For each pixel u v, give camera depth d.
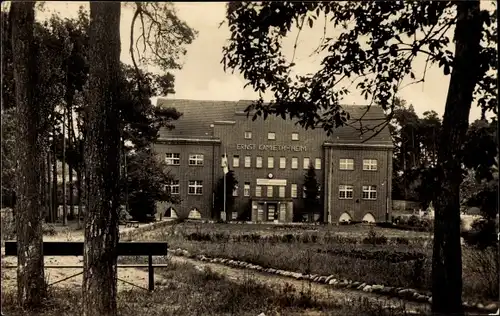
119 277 13.36
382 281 11.66
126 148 38.47
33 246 9.13
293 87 10.27
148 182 40.25
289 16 8.96
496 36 8.07
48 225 30.22
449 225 8.04
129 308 9.23
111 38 8.01
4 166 20.28
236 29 9.22
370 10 10.03
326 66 10.37
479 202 8.39
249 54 9.50
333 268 13.96
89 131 8.03
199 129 61.19
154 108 36.16
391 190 54.34
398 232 35.12
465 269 10.19
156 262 16.06
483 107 9.02
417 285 10.87
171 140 59.84
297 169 62.50
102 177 7.96
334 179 61.59
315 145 62.59
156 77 13.52
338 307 9.20
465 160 7.73
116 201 8.08
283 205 61.56
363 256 17.59
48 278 11.99
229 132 61.62
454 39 7.98
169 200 43.25
